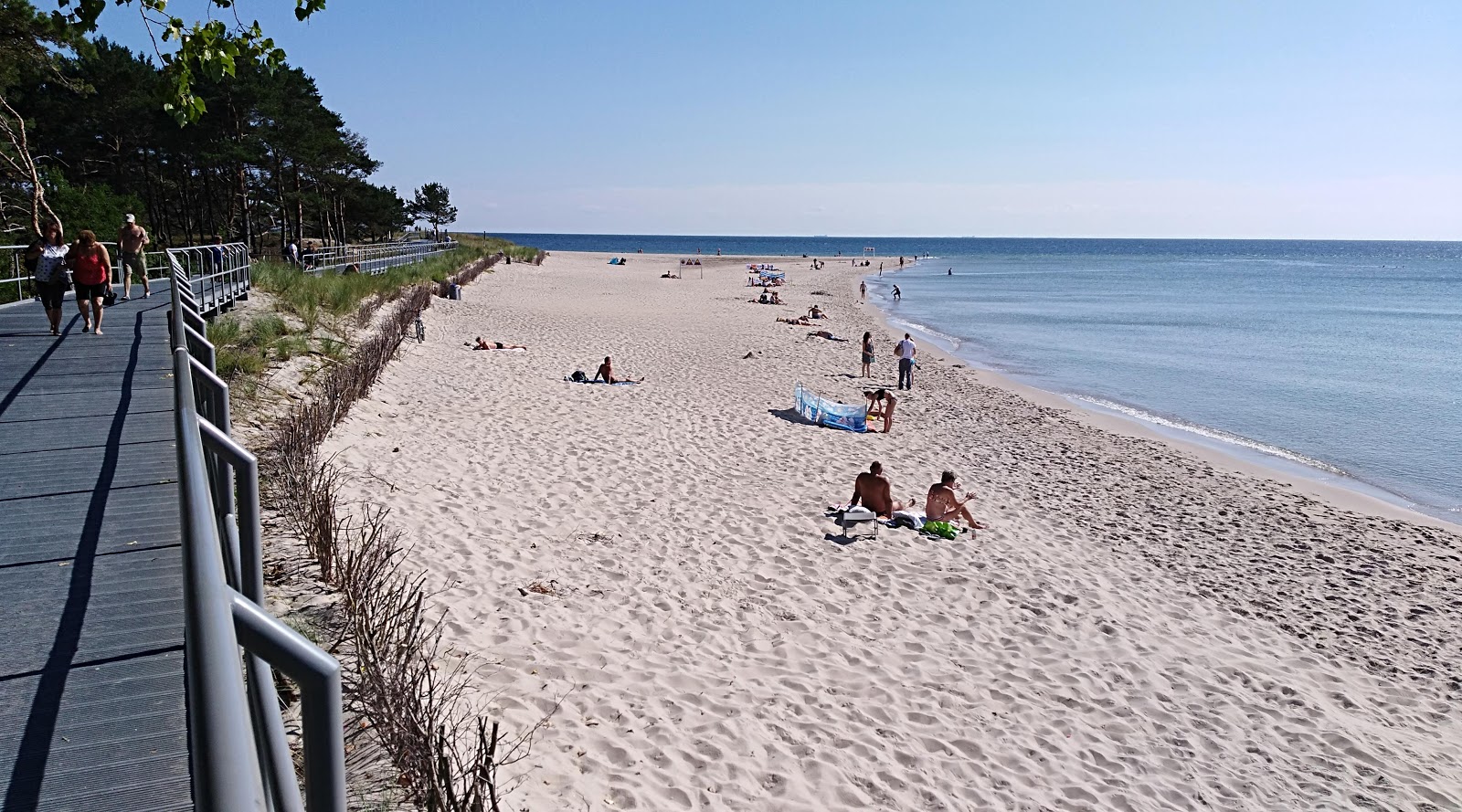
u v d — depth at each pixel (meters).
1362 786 6.66
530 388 17.83
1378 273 113.62
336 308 19.66
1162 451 17.88
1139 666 8.14
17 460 6.04
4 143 26.20
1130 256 190.50
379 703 4.85
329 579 6.81
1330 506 14.62
